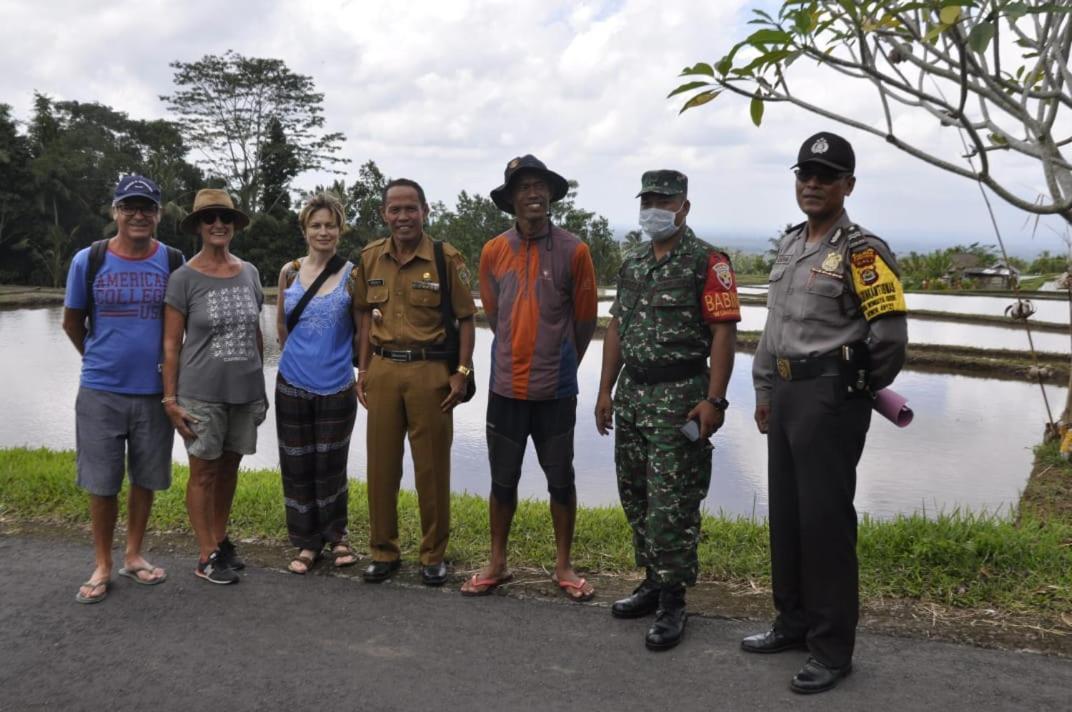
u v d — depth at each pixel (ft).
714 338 11.30
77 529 16.17
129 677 10.48
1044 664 10.34
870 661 10.52
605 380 12.85
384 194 13.41
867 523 14.76
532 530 15.76
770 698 9.76
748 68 7.98
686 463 11.37
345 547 14.73
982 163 7.50
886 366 9.84
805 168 10.22
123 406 13.12
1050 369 56.70
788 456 10.66
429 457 13.47
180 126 206.80
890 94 8.04
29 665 10.80
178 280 13.38
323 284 14.51
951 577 12.57
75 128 183.73
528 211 12.33
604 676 10.36
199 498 13.61
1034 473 26.48
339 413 14.43
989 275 145.89
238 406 13.94
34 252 157.48
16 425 37.42
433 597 12.98
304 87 209.67
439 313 13.55
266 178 203.62
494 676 10.39
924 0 7.36
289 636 11.58
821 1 7.88
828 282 10.11
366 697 9.93
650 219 11.27
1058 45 8.05
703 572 13.69
